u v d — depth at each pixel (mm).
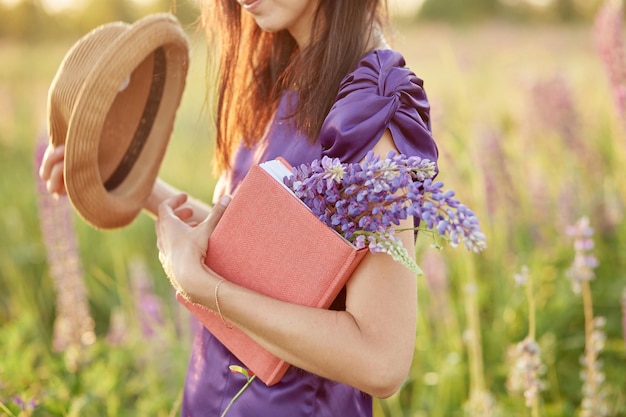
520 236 3609
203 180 5512
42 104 7496
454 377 2814
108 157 1699
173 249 1326
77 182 1524
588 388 2135
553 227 3771
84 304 2650
